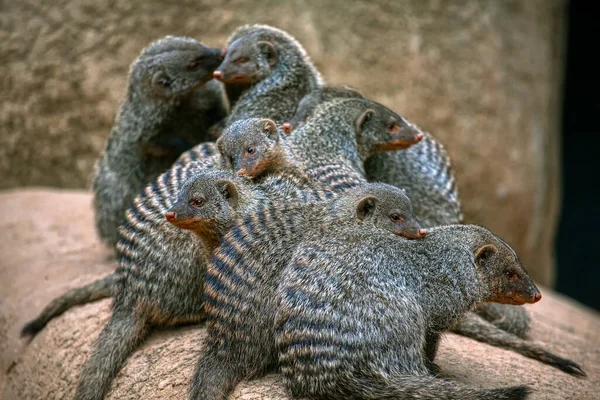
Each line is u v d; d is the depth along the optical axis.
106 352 17.30
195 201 16.55
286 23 36.31
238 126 18.48
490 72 38.84
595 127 64.56
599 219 63.09
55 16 35.19
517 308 19.59
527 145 40.12
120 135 23.97
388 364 13.99
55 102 35.22
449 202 21.28
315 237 15.15
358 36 37.06
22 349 20.61
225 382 15.01
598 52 64.75
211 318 15.59
